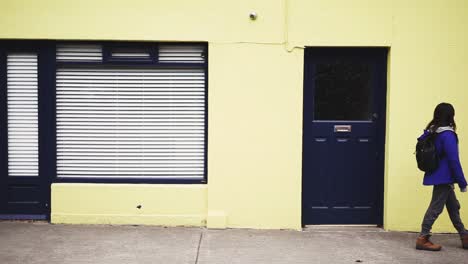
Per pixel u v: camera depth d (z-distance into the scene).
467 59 7.08
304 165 7.34
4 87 7.31
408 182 7.18
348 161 7.36
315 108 7.32
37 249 6.28
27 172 7.38
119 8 7.06
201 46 7.29
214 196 7.19
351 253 6.32
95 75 7.32
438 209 6.36
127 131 7.38
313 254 6.26
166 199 7.26
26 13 7.05
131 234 6.90
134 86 7.34
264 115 7.14
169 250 6.31
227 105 7.12
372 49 7.25
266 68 7.11
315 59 7.29
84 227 7.16
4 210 7.36
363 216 7.42
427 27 7.07
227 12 7.06
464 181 6.11
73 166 7.38
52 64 7.25
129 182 7.35
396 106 7.13
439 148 6.23
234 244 6.57
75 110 7.34
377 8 7.06
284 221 7.22
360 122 7.32
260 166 7.17
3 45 7.26
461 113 7.12
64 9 7.06
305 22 7.07
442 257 6.21
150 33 7.09
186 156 7.41
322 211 7.41
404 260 6.09
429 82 7.11
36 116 7.36
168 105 7.36
